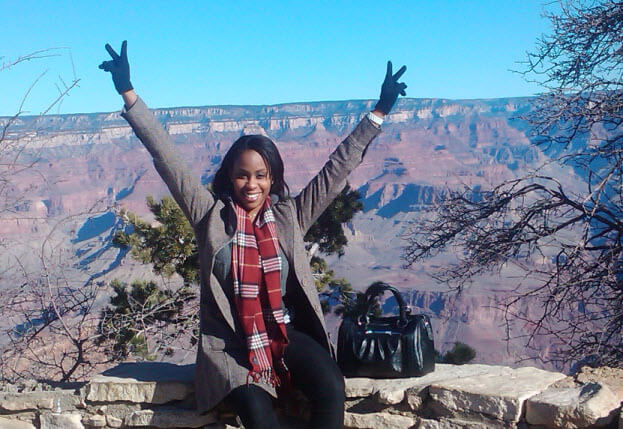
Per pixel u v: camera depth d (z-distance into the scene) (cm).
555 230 895
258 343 265
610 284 819
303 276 276
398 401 281
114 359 682
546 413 250
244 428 274
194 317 755
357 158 284
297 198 288
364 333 296
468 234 949
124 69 273
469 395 266
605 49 870
